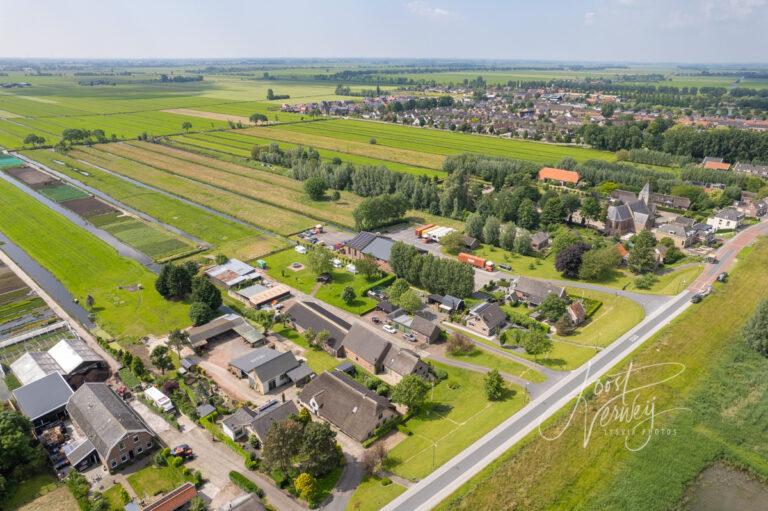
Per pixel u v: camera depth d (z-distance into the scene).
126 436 78.56
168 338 111.75
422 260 136.62
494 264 151.75
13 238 166.12
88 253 155.50
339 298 132.25
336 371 97.06
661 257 153.38
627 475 76.19
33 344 109.69
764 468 79.00
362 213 177.62
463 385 98.25
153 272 143.88
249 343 111.88
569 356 104.94
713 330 113.00
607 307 128.62
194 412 88.75
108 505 71.81
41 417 86.06
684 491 75.31
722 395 93.69
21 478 76.12
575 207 191.00
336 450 77.75
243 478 75.19
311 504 70.62
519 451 77.88
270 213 194.88
